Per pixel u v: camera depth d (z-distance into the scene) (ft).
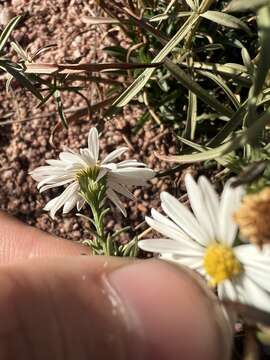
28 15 0.44
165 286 0.22
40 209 0.42
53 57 0.43
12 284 0.22
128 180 0.28
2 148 0.43
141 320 0.22
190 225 0.21
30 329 0.21
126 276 0.23
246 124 0.28
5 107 0.43
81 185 0.27
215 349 0.22
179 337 0.22
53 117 0.42
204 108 0.38
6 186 0.43
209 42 0.37
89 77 0.36
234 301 0.20
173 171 0.35
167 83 0.38
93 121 0.42
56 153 0.42
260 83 0.22
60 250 0.36
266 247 0.20
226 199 0.21
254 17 0.34
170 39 0.32
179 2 0.36
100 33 0.42
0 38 0.32
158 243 0.22
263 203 0.18
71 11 0.44
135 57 0.38
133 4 0.36
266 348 0.27
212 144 0.29
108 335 0.22
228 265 0.21
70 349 0.21
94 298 0.22
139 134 0.41
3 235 0.36
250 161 0.25
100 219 0.27
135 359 0.22
